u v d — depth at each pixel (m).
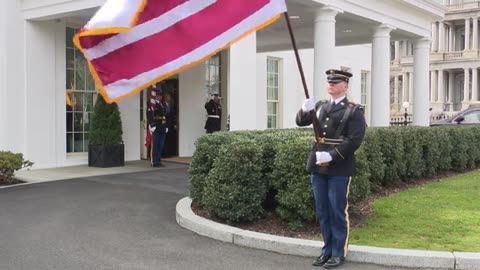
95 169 13.38
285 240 6.20
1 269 5.53
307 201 6.72
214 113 16.09
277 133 8.19
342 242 5.64
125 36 4.42
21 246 6.39
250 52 11.99
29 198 9.41
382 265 5.71
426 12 18.02
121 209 8.49
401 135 10.20
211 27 4.69
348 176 5.56
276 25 17.08
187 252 6.17
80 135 14.84
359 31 17.84
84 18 14.05
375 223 7.12
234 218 6.95
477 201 8.65
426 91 18.98
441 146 11.77
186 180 11.49
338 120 5.51
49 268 5.57
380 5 15.48
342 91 5.59
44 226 7.38
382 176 9.47
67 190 10.23
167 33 4.54
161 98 14.62
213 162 7.62
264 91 19.97
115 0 4.35
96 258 5.93
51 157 14.00
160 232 7.08
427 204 8.38
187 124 16.61
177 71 4.57
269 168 7.27
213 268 5.60
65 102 14.33
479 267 5.51
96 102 13.90
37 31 13.69
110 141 13.82
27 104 13.50
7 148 13.23
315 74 13.34
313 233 6.75
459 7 75.38
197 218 7.27
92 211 8.34
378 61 15.97
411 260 5.64
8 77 13.22
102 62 4.39
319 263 5.70
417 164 10.77
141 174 12.46
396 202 8.55
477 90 72.88
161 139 14.02
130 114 15.27
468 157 13.29
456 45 78.31
